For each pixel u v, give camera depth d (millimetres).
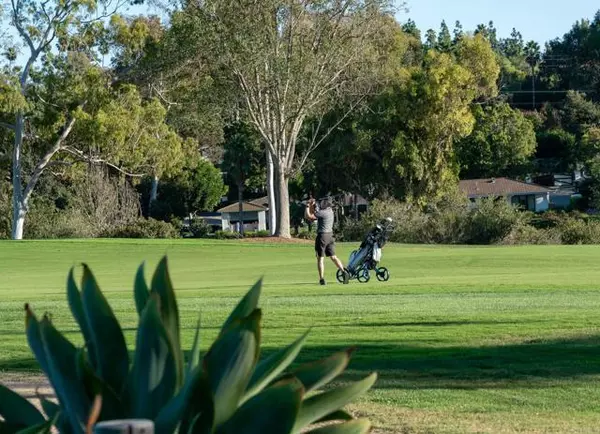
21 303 29125
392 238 92312
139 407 6266
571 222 91562
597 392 13344
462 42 127812
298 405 6180
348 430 6887
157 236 100562
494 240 89812
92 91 93688
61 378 6480
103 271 51750
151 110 96375
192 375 6242
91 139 93688
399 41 120875
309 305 26703
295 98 88312
